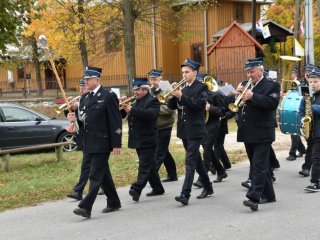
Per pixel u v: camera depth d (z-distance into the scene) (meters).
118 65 35.31
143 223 6.70
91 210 7.33
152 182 8.38
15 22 11.12
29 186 9.32
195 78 7.61
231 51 25.41
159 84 8.86
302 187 8.70
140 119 7.83
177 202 7.86
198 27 33.62
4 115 14.15
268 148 7.15
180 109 7.74
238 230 6.21
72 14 26.06
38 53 33.16
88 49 27.75
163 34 32.81
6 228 6.73
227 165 10.59
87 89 7.39
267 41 29.92
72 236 6.25
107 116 6.98
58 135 14.62
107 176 7.32
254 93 6.95
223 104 9.10
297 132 9.45
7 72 41.44
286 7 36.41
